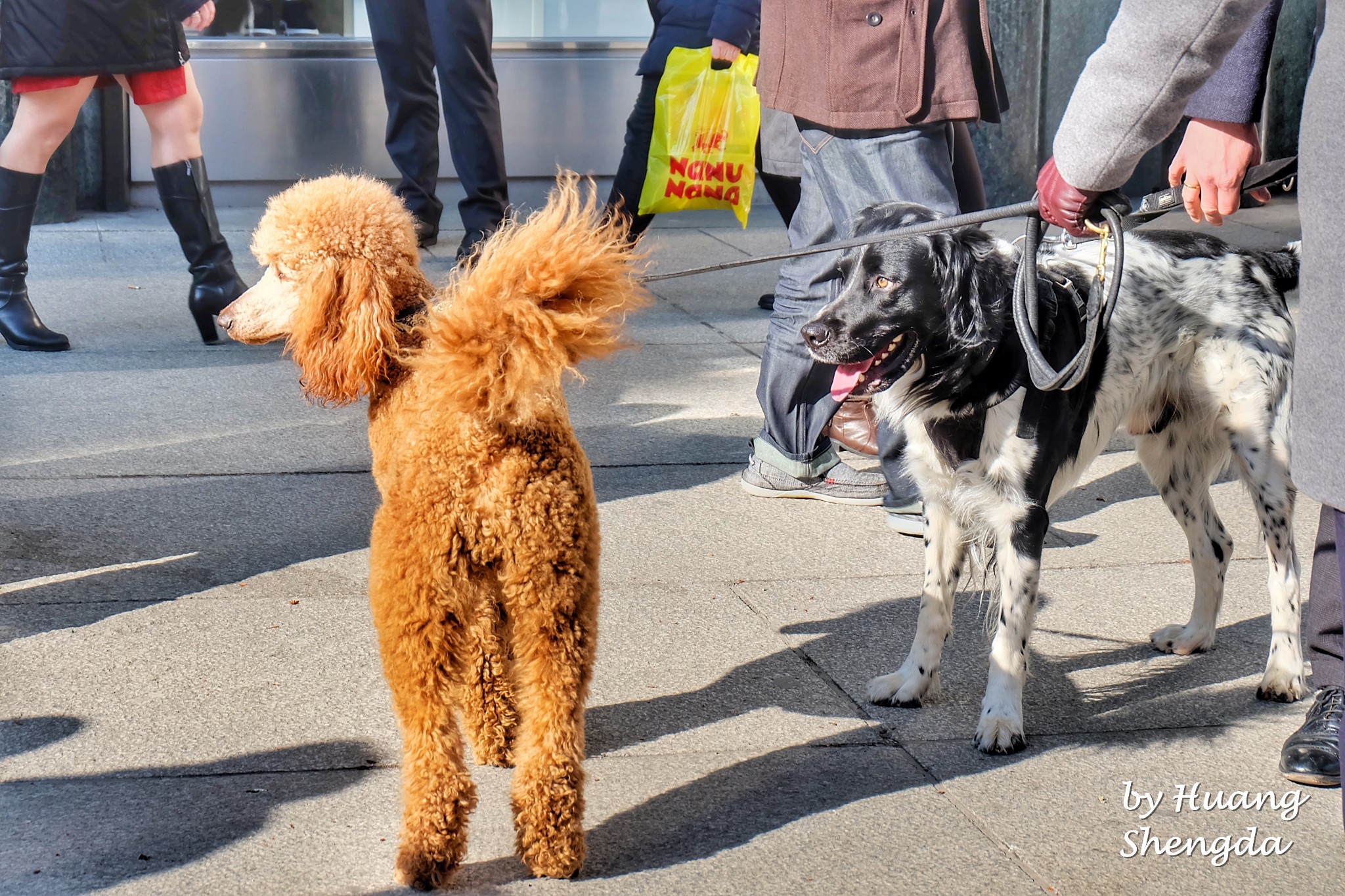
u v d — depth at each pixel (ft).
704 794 9.95
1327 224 5.90
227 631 12.43
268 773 10.03
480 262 8.50
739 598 13.58
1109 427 11.89
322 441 18.03
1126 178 8.00
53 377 20.42
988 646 12.77
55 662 11.72
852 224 11.48
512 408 8.44
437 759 8.61
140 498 15.81
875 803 9.86
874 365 10.84
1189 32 7.16
